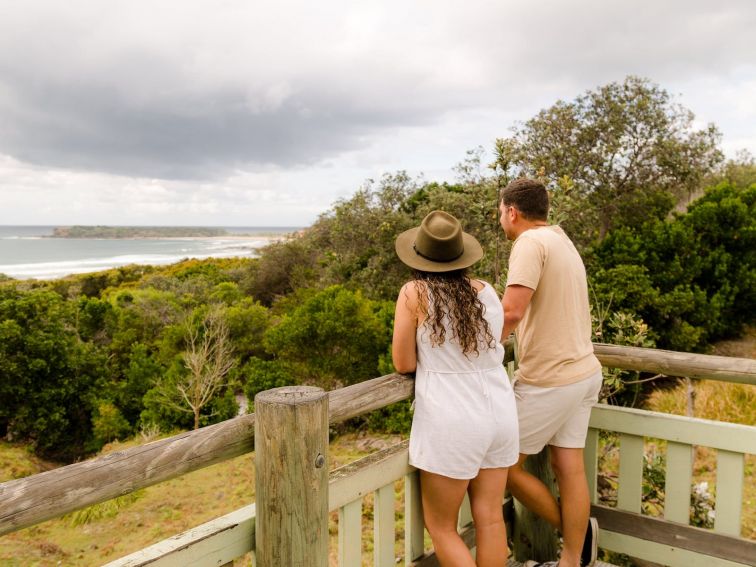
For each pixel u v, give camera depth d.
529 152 16.50
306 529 1.35
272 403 1.31
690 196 21.22
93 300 27.61
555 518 2.17
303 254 33.59
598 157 17.00
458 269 1.75
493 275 7.67
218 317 18.41
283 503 1.33
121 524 8.45
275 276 34.16
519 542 2.54
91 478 1.08
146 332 26.00
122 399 18.39
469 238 1.90
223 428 1.34
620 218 17.50
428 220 1.80
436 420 1.69
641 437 2.32
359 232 20.12
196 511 8.76
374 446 12.27
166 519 8.53
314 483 1.36
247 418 1.41
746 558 2.08
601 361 2.35
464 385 1.71
